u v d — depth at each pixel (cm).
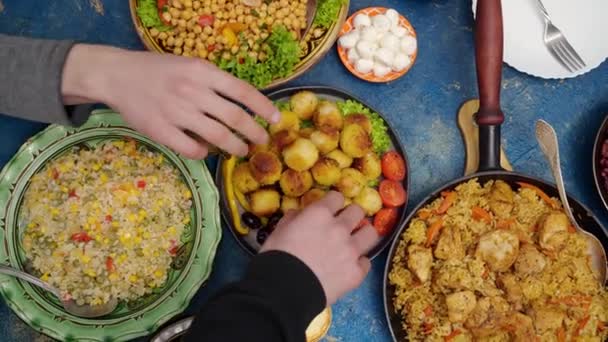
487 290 120
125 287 119
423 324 124
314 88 125
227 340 75
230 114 90
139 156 122
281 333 77
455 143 135
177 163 120
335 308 129
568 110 138
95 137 120
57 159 119
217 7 121
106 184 120
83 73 94
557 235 121
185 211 121
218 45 121
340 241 92
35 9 125
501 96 137
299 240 91
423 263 119
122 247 119
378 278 129
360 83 133
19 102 97
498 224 125
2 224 115
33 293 116
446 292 122
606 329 126
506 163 134
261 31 123
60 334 115
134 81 92
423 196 134
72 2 127
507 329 121
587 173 137
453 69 136
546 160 137
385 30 127
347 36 128
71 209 118
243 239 124
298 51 120
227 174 122
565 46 130
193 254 118
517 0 132
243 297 79
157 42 122
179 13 120
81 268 118
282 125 121
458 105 135
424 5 135
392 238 125
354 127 121
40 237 117
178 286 117
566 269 123
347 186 121
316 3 125
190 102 90
